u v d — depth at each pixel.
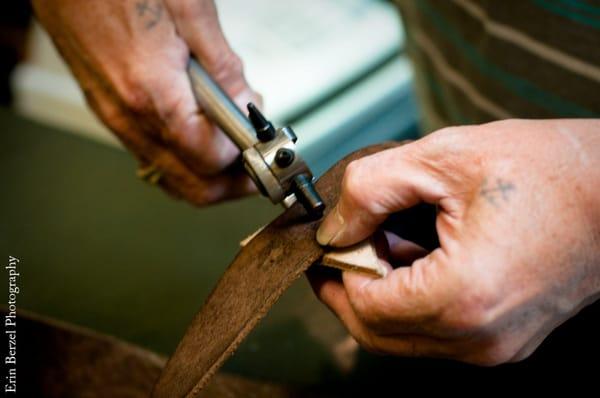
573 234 0.40
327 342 0.71
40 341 0.68
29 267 0.85
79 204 0.95
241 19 1.45
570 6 0.60
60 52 0.72
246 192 0.78
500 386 0.61
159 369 0.65
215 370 0.46
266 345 0.72
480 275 0.40
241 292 0.49
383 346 0.49
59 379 0.66
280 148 0.48
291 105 1.26
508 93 0.73
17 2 1.48
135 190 0.97
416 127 1.38
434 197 0.44
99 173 1.00
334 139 1.33
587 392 0.57
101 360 0.66
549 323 0.44
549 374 0.59
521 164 0.41
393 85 1.39
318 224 0.50
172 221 0.91
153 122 0.68
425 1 0.81
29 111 1.58
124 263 0.85
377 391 0.65
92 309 0.79
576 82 0.65
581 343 0.59
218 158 0.69
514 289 0.40
